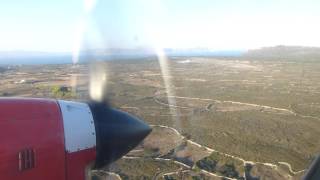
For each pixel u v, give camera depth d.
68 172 5.90
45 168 5.61
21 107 5.76
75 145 6.07
